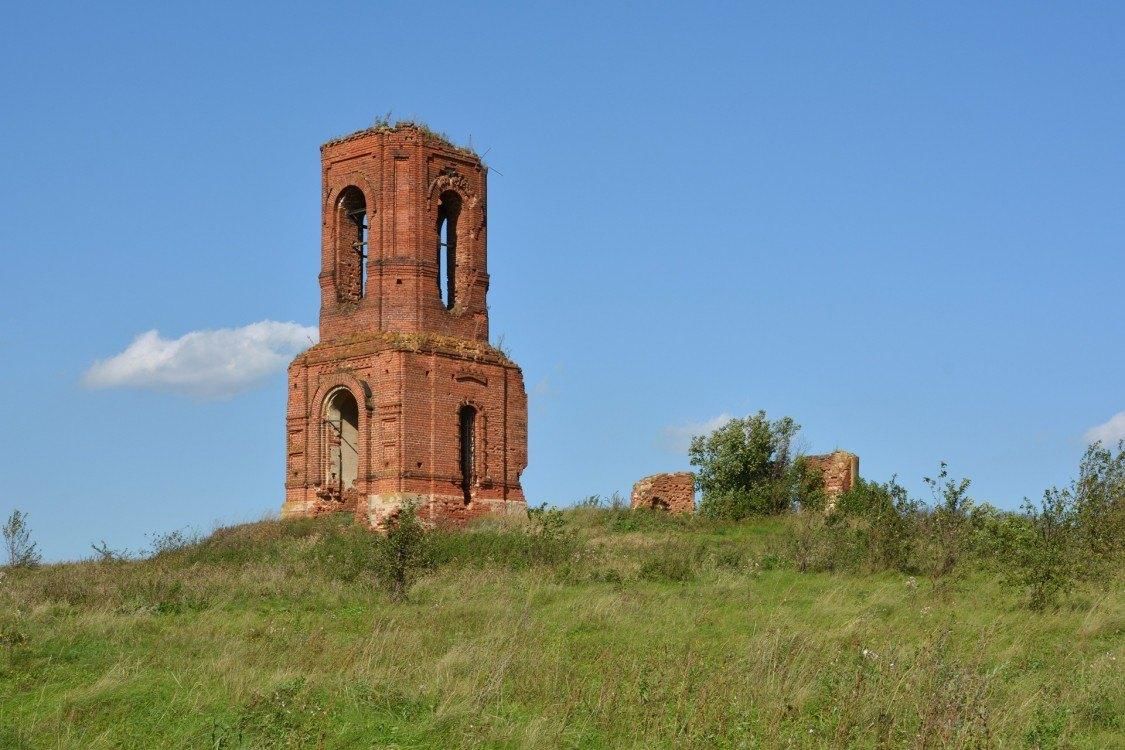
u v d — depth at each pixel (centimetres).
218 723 1794
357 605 3175
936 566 3419
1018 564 2931
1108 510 3369
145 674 2125
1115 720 1781
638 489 5366
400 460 4781
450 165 5159
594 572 3572
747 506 5331
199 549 4497
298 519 4938
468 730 1738
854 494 4862
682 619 2722
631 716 1794
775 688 1864
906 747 1605
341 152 5150
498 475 5078
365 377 4928
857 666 1906
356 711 1839
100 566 4216
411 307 4978
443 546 3978
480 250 5241
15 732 1762
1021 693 1853
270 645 2409
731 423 5584
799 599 3028
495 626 2628
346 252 5197
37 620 2784
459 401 4975
